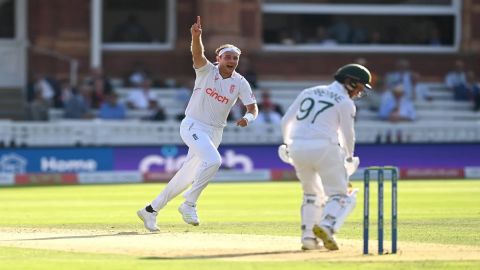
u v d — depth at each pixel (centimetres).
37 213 5481
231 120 9594
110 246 3822
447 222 4881
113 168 9019
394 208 3588
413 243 3962
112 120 9619
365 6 10956
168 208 5844
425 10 11025
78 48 10562
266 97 9712
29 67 10556
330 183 3606
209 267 3228
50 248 3759
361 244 3888
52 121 9575
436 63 11050
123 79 10544
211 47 10331
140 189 7681
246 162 9212
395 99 10088
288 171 9125
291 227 4609
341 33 10950
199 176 4212
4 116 10262
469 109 10525
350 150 3638
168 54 10706
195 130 4266
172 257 3497
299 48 10794
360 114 10225
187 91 10050
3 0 10538
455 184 8131
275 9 10800
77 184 8581
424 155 9406
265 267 3231
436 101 10581
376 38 10975
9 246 3822
